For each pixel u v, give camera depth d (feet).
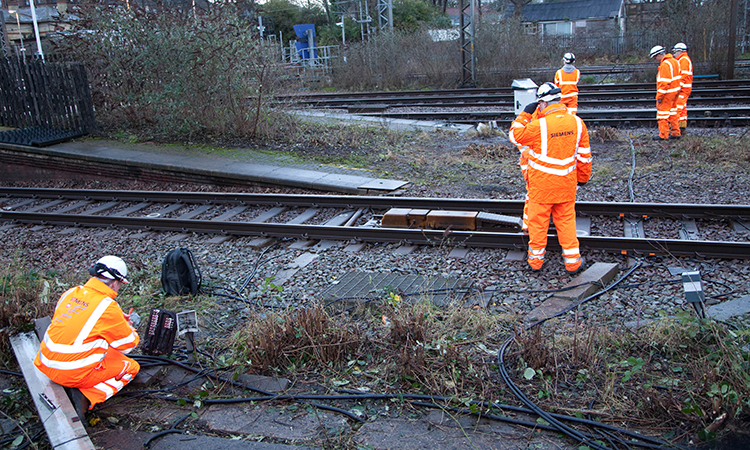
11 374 15.87
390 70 79.71
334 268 22.43
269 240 26.03
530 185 19.65
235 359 15.76
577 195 29.04
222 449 12.03
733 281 18.44
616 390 13.25
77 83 47.80
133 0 49.98
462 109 55.52
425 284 19.89
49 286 20.39
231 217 30.37
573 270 19.74
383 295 18.92
